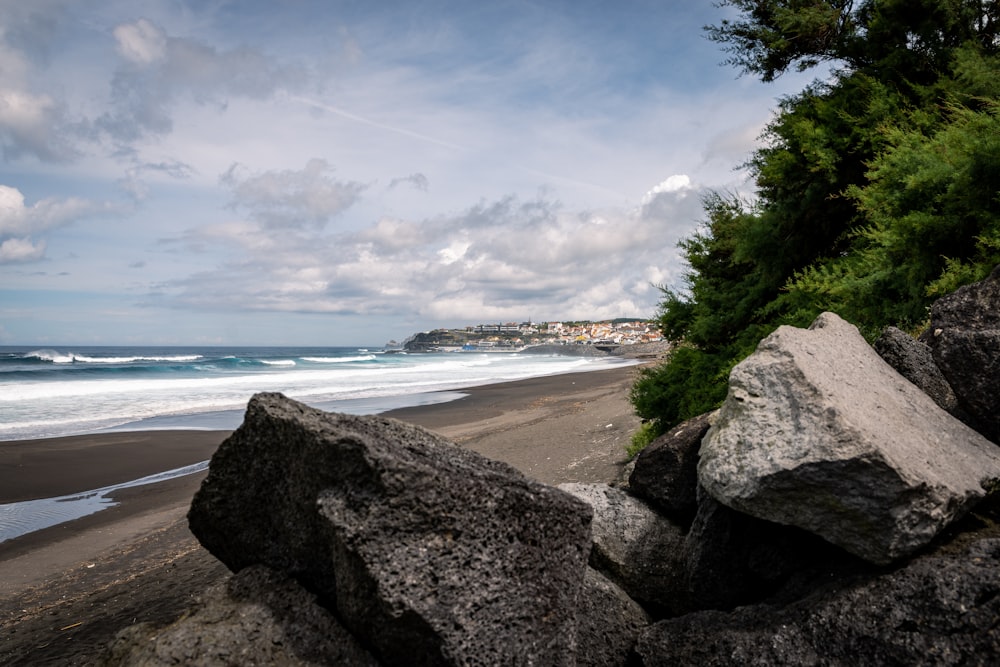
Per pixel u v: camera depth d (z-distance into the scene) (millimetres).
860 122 7871
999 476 3584
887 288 6391
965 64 7410
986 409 4090
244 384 33750
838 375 3812
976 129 5758
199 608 3283
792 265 8539
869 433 3219
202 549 7621
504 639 2895
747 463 3473
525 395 27766
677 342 10023
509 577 2996
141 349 185250
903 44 8414
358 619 2969
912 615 3002
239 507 3584
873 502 3113
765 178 8852
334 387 32812
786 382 3609
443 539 2916
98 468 13680
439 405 24266
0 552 8500
